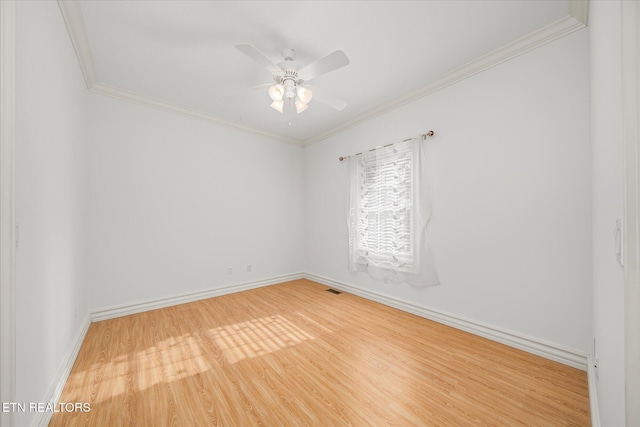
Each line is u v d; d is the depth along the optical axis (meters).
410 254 2.88
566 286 1.87
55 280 1.53
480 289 2.34
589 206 1.77
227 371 1.82
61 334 1.64
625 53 0.62
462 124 2.46
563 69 1.88
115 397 1.55
